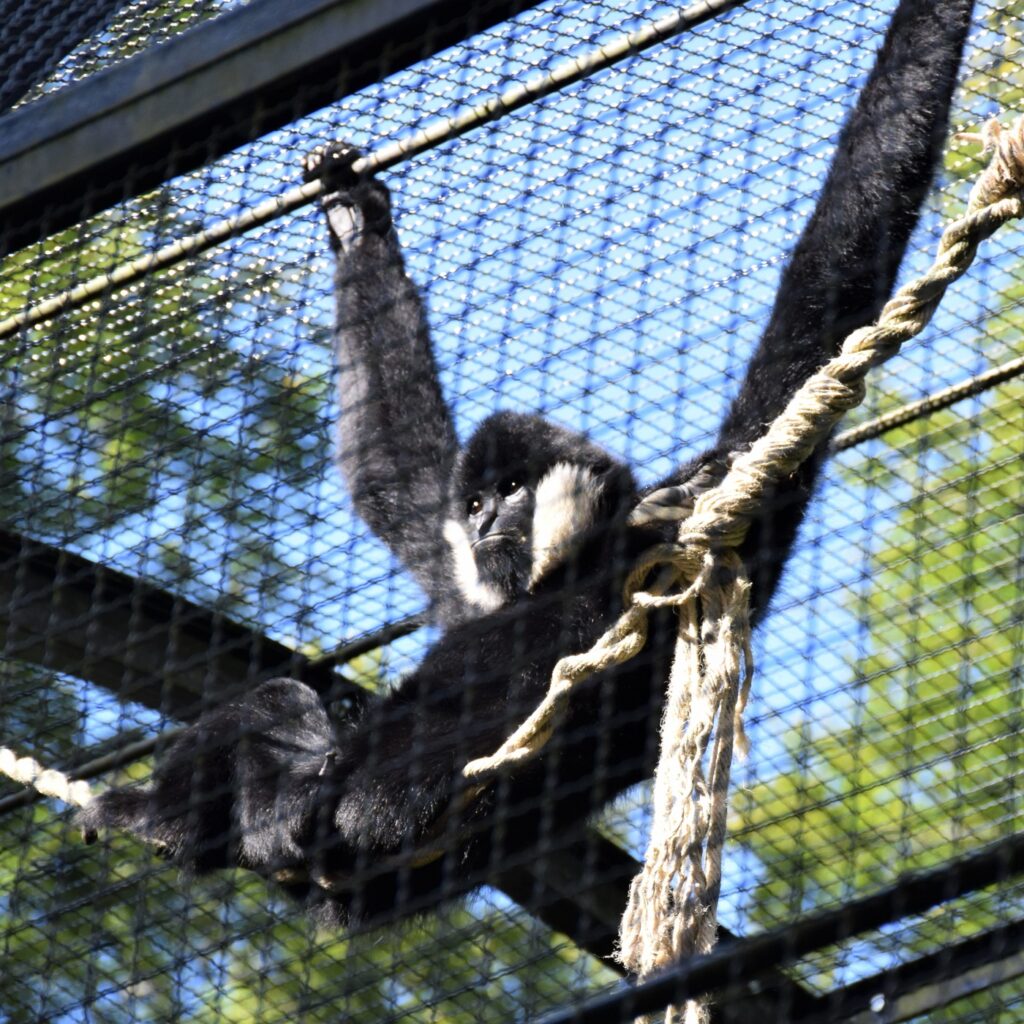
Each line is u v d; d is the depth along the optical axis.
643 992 7.65
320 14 8.98
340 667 13.18
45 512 11.05
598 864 11.34
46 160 9.58
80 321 11.09
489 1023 10.09
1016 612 9.91
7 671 11.38
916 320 9.02
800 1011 10.02
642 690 11.52
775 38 9.80
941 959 8.51
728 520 9.35
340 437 13.23
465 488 13.65
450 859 11.01
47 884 11.15
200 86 9.22
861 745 10.38
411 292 13.05
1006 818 9.88
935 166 10.40
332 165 10.70
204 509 10.49
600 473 13.34
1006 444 11.35
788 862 10.75
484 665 12.05
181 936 9.80
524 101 9.70
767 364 11.03
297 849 11.59
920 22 10.38
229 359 10.73
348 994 9.65
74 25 10.92
